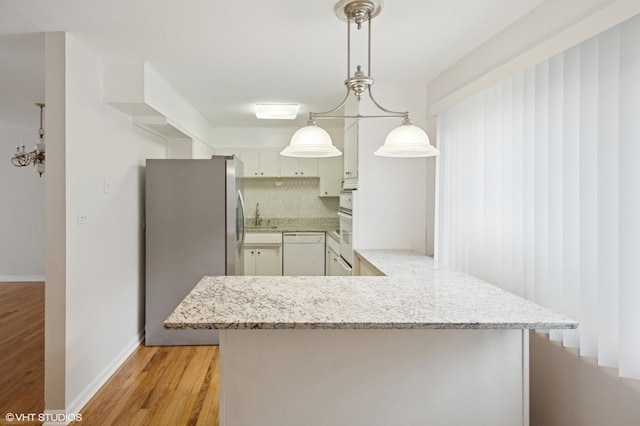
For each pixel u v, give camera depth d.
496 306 1.49
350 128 3.57
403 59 2.64
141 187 3.42
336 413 1.47
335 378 1.46
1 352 3.11
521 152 1.97
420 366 1.47
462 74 2.61
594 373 1.57
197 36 2.27
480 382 1.48
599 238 1.48
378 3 1.82
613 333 1.45
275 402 1.46
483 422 1.48
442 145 2.90
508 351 1.48
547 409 1.87
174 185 3.29
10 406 2.33
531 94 1.88
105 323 2.71
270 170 5.39
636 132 1.34
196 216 3.31
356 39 2.30
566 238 1.65
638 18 1.33
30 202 5.50
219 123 5.05
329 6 1.90
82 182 2.39
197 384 2.64
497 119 2.17
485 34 2.21
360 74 1.75
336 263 4.49
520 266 1.97
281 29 2.17
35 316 4.00
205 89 3.40
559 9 1.70
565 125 1.64
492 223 2.21
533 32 1.88
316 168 5.41
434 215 3.12
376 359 1.46
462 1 1.83
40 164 3.72
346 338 1.46
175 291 3.31
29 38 2.28
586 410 1.61
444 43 2.35
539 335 1.92
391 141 1.83
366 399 1.47
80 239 2.36
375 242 3.28
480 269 2.35
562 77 1.67
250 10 1.95
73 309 2.28
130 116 3.15
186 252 3.31
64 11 1.95
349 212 3.53
